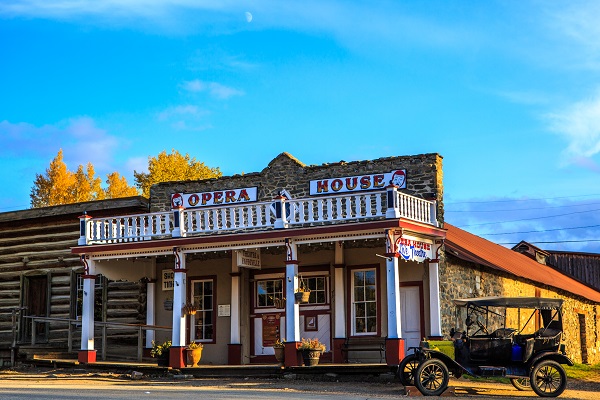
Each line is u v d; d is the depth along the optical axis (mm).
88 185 51750
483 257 24859
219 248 21812
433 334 21516
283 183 24703
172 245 22250
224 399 14633
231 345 24203
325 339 23375
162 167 47781
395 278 19578
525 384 18781
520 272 27078
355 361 22500
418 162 22969
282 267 24391
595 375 25672
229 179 25562
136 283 26641
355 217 20406
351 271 23172
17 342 25172
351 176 23734
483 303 18141
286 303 20719
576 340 33406
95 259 23391
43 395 14938
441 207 22750
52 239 28281
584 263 46062
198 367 21219
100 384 18891
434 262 21828
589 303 35906
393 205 19859
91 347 23031
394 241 19797
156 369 21594
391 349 19312
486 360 17922
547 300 18250
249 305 24719
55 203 50594
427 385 17234
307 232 20609
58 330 27516
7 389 16422
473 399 16250
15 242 28922
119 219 23469
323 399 14969
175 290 22094
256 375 20641
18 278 28609
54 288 27953
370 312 22812
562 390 17359
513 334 18016
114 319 26766
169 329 24719
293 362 20375
